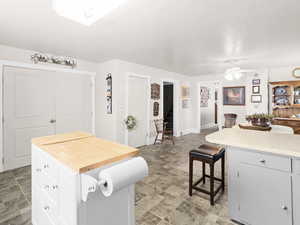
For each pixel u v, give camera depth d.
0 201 2.01
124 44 2.94
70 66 3.81
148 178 2.60
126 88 4.13
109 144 1.33
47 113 3.47
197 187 2.16
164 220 1.66
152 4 1.73
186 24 2.20
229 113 5.91
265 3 1.73
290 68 4.63
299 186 1.29
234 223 1.61
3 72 2.91
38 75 3.33
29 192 2.22
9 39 2.67
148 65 4.58
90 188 0.83
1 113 2.90
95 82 4.32
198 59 3.91
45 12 1.88
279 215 1.38
